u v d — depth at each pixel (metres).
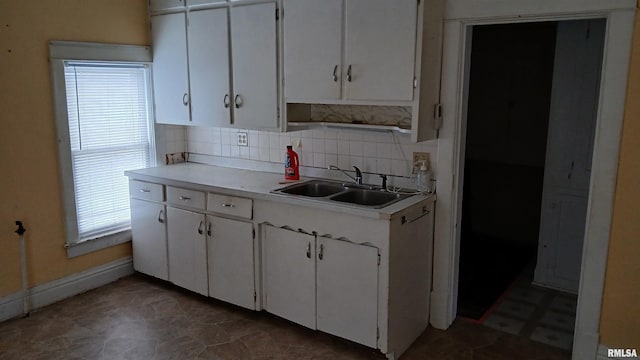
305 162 3.69
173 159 4.31
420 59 2.71
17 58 3.23
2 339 3.10
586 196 3.60
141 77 4.00
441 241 3.16
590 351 2.74
